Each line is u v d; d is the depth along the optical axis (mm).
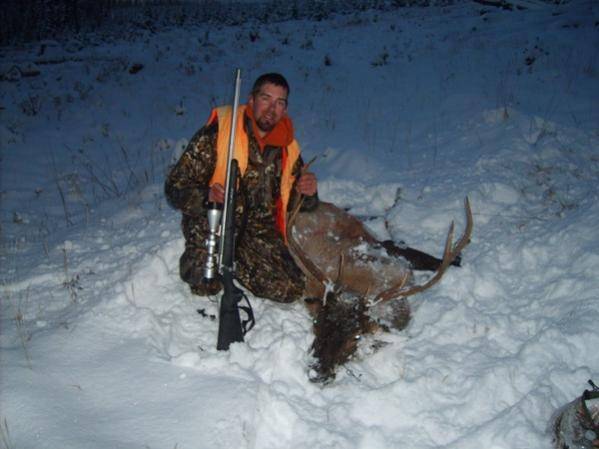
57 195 4316
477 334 2414
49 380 2094
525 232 3084
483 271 2797
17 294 2770
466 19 8734
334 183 3742
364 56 7277
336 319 2326
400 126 4902
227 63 7492
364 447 1883
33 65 7477
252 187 2504
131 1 13930
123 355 2236
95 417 1946
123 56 8070
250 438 1875
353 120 5168
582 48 6188
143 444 1835
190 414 1945
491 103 4977
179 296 2613
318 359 2236
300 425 1941
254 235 2596
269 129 2475
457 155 4082
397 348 2396
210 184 2484
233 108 2279
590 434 1746
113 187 4387
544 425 1934
